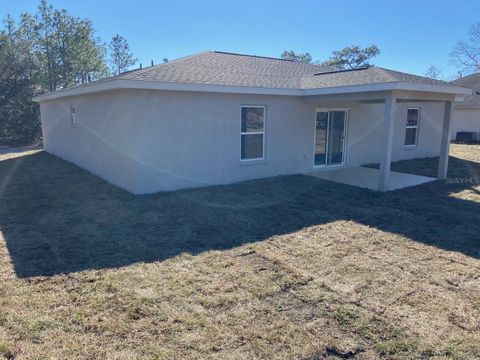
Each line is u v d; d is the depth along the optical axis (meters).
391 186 9.70
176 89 8.38
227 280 4.41
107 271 4.61
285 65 13.91
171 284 4.29
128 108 8.15
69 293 4.05
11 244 5.52
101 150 10.23
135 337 3.30
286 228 6.34
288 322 3.56
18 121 23.33
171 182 8.91
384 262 4.99
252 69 11.77
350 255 5.22
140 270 4.64
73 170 11.76
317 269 4.75
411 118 14.76
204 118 9.18
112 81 7.89
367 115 12.89
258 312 3.73
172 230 6.14
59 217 6.84
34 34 27.66
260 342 3.25
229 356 3.07
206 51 13.27
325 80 10.82
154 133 8.50
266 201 8.04
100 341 3.23
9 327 3.41
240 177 10.06
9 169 12.33
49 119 15.99
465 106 23.33
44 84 26.83
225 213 7.12
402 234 6.09
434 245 5.61
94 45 30.56
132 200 7.96
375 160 13.53
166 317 3.61
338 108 11.93
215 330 3.42
